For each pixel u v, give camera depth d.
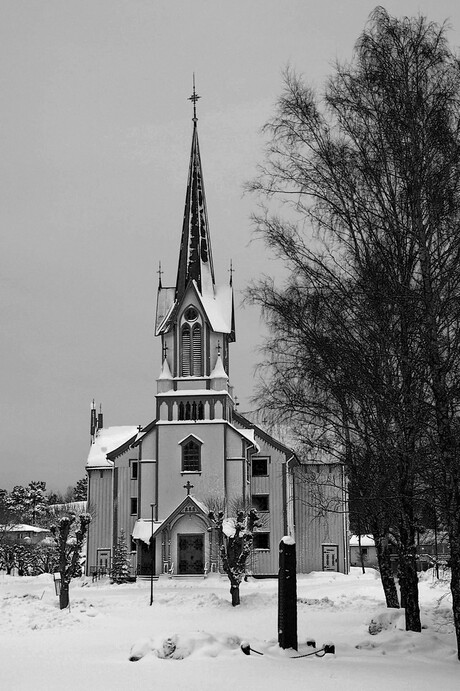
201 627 29.39
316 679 17.41
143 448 73.56
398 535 25.78
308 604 37.41
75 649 22.97
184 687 16.16
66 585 38.81
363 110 22.88
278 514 74.25
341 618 31.33
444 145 21.64
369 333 22.06
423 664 19.97
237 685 16.45
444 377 20.38
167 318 75.69
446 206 21.27
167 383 74.19
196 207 79.25
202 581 65.19
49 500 183.75
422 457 21.11
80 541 42.06
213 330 74.81
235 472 72.38
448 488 20.20
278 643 22.25
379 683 16.95
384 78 22.58
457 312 20.53
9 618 33.06
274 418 26.53
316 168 23.25
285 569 22.12
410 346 21.09
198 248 78.00
